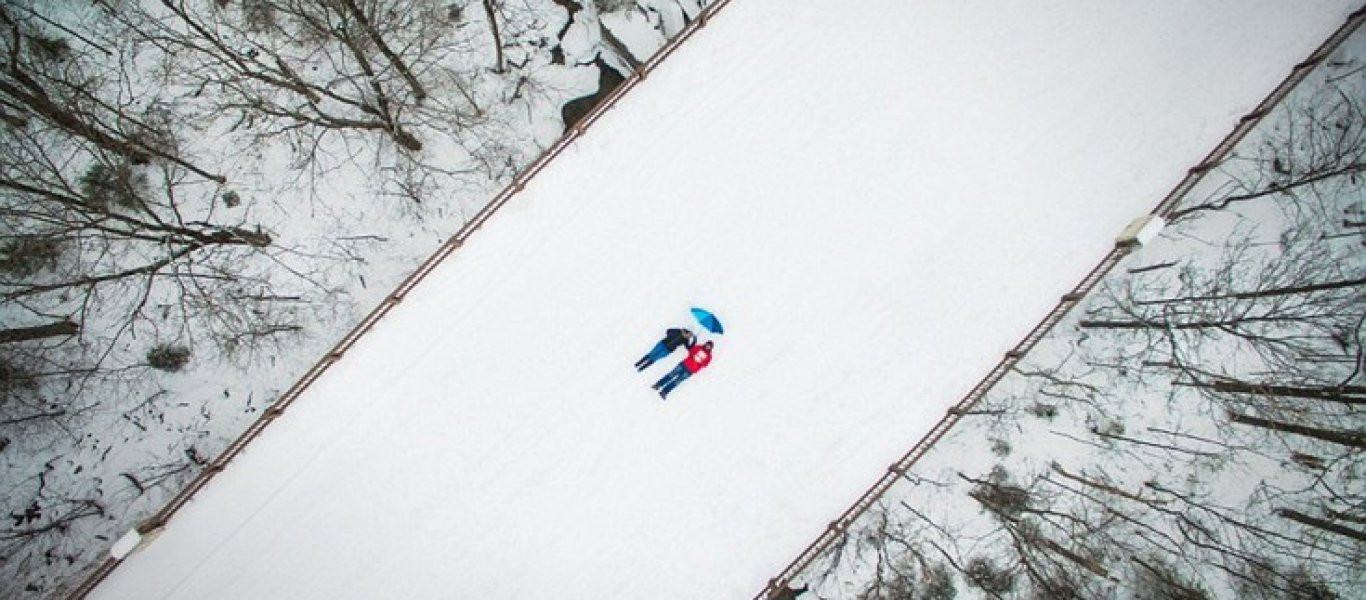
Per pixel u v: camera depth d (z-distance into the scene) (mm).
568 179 13258
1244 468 15656
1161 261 15531
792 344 13328
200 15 16266
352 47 14406
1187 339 15625
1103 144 13492
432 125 16047
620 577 13062
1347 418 15016
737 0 13430
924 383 13219
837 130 13516
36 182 15156
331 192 16141
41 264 15633
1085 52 13586
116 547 12000
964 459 15625
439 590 13070
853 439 13172
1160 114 13492
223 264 15820
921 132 13555
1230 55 13508
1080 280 13219
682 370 12859
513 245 13211
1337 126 15438
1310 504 15484
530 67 16484
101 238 15500
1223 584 15516
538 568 13094
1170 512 15523
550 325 13250
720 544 13086
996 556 15570
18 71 13906
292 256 15961
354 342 13062
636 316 13297
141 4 16172
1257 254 15555
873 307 13352
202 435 15602
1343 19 13320
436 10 16391
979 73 13594
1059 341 15688
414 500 13117
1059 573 15586
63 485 15492
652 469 13211
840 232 13438
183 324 15672
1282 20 13477
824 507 13078
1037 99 13562
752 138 13484
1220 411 15609
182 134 16094
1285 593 15094
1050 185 13453
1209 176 15570
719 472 13219
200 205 16109
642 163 13367
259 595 12898
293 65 16406
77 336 15625
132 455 15586
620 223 13312
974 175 13484
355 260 15945
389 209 16078
